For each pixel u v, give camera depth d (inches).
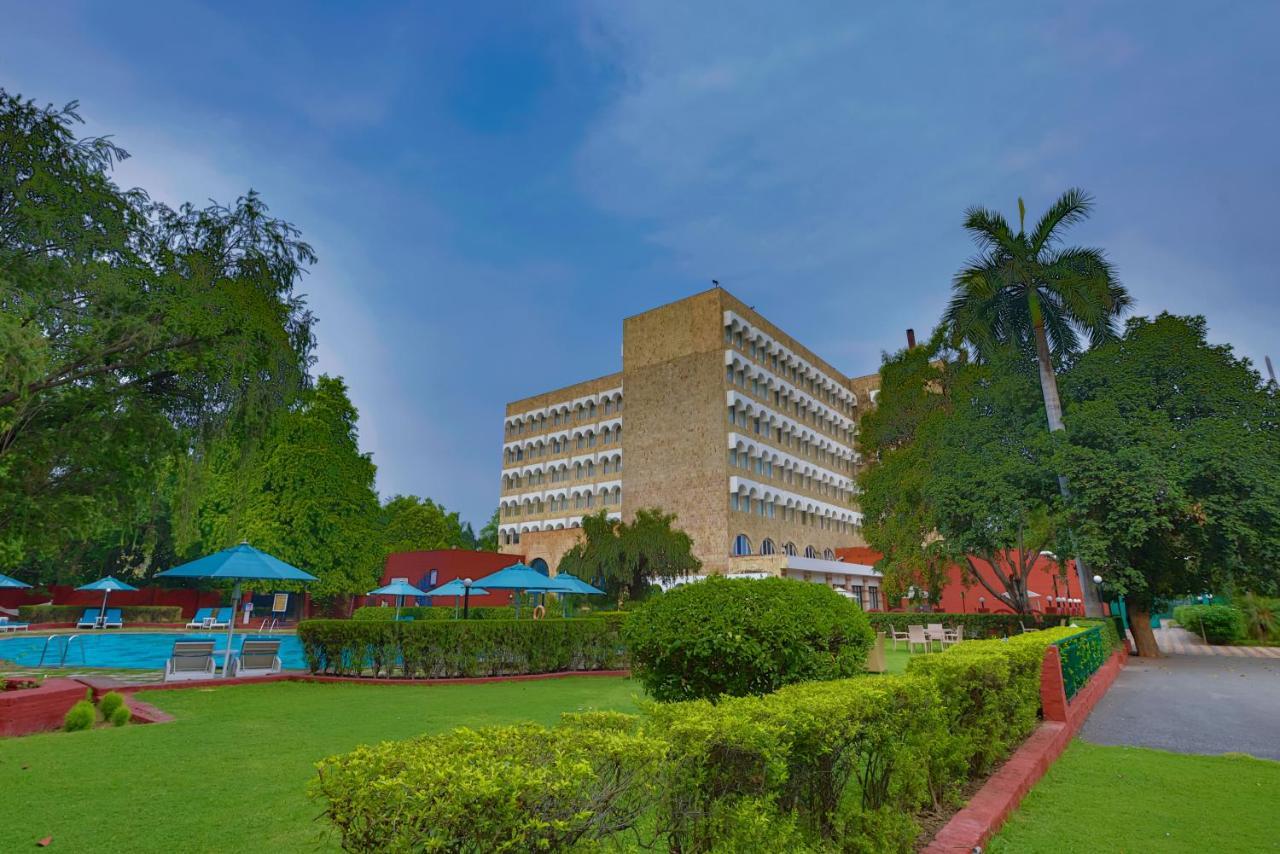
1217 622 1285.7
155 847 188.2
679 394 1914.4
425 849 82.6
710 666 265.4
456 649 596.7
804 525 2063.2
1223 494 844.0
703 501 1791.3
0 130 363.6
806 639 263.9
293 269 512.4
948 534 1058.7
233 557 609.9
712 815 120.0
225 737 336.5
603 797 103.4
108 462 436.1
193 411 488.1
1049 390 986.1
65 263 380.5
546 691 527.8
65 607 1375.5
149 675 634.2
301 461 1459.2
